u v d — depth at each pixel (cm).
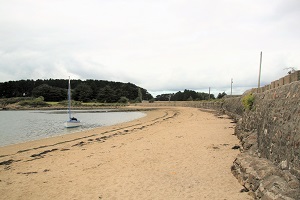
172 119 3688
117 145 1590
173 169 1000
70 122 3422
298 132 572
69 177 970
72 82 17500
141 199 732
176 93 15188
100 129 2828
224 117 3203
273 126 775
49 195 798
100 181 905
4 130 3169
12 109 10494
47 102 12975
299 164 543
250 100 1432
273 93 881
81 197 769
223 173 914
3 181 949
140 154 1285
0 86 16038
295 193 509
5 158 1348
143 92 18325
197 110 5578
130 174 966
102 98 14288
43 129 3266
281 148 676
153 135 1955
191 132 1958
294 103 645
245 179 764
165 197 738
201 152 1248
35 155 1394
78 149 1529
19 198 784
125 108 10338
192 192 762
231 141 1483
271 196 549
